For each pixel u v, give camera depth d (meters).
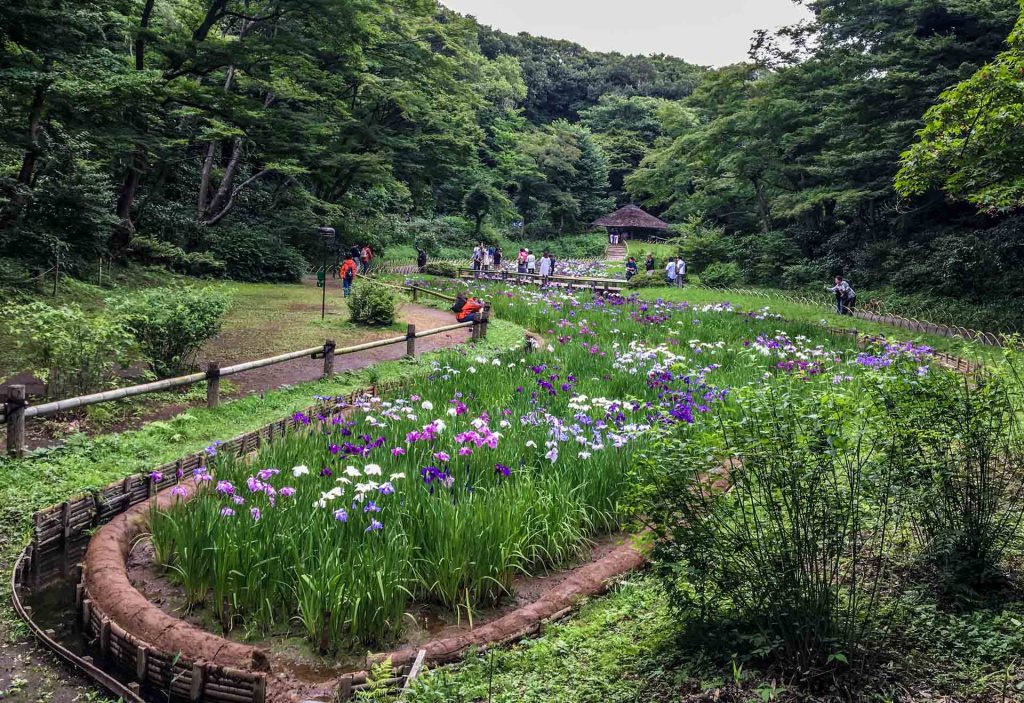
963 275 23.64
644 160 43.69
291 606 4.89
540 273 34.16
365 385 11.87
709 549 3.87
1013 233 24.05
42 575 5.79
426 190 44.03
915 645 3.77
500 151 66.44
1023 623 3.83
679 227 41.75
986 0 24.06
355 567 4.71
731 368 12.38
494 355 12.47
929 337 17.56
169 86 21.66
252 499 5.64
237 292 23.64
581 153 68.12
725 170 35.78
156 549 5.57
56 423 8.70
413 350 14.07
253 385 11.48
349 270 22.55
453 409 7.44
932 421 4.39
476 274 34.34
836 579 3.83
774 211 35.12
